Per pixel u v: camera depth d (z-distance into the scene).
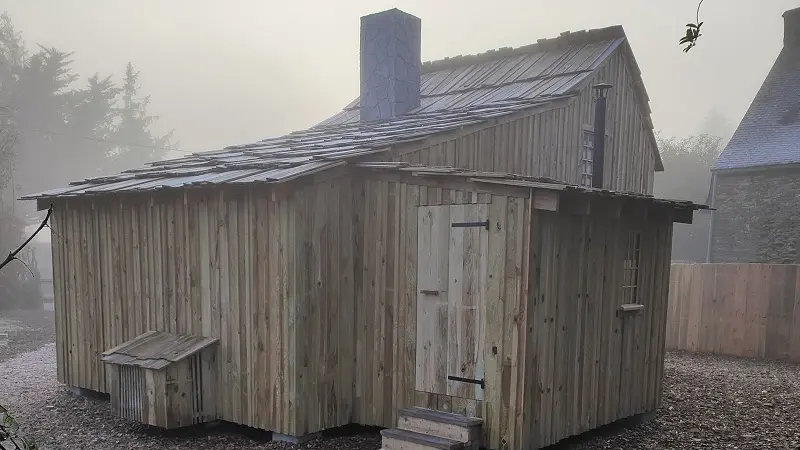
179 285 7.13
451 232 5.88
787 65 18.27
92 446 6.29
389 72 10.71
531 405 5.43
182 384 6.43
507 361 5.45
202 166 8.27
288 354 6.11
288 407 6.13
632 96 11.68
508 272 5.46
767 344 11.31
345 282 6.50
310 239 6.16
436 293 5.99
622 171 11.55
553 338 5.66
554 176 9.55
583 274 6.03
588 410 6.18
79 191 7.95
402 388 6.26
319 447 6.09
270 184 5.88
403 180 6.25
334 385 6.43
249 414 6.47
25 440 3.03
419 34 11.05
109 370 7.61
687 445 6.26
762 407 7.75
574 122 9.98
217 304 6.74
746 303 11.56
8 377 10.14
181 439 6.51
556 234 5.64
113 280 7.93
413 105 10.95
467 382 5.75
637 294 6.94
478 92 10.85
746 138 17.03
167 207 7.22
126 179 8.41
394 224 6.34
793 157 15.42
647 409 7.14
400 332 6.29
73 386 8.62
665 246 7.37
